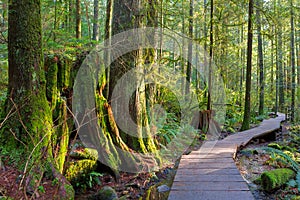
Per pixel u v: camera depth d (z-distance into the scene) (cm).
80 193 414
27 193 288
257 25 970
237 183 392
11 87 368
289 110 1463
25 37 367
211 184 389
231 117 1198
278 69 1709
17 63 365
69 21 889
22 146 341
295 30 1423
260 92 1575
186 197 344
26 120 354
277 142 781
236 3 984
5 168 315
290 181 382
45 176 325
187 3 1120
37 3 381
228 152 576
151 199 395
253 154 605
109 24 614
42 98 382
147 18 647
